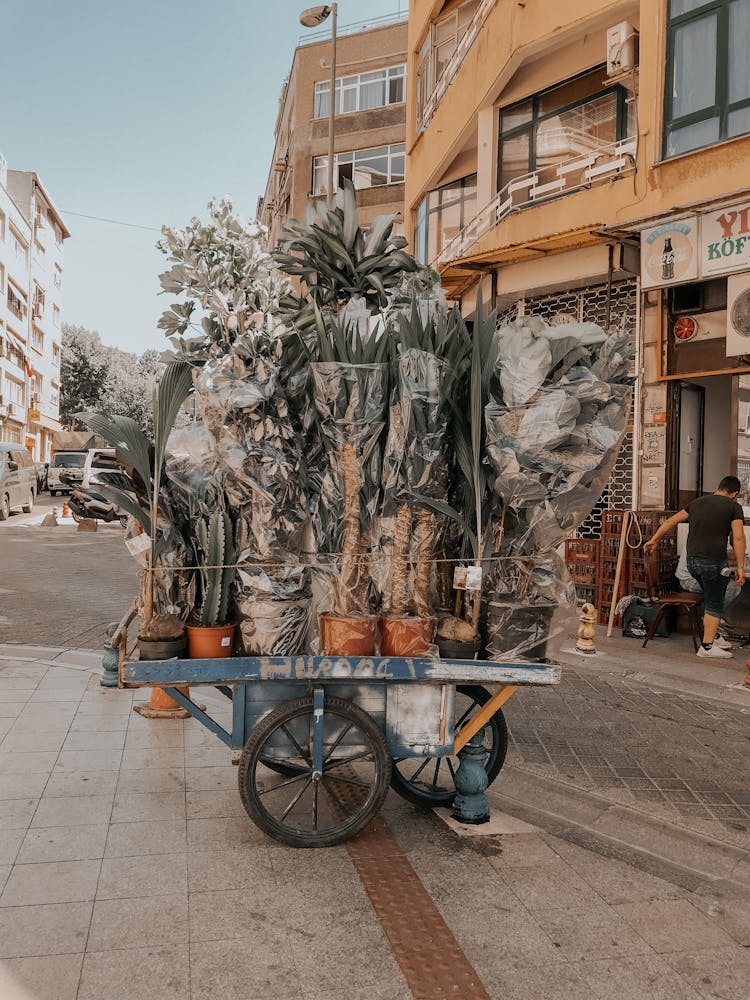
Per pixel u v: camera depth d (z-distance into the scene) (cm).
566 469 356
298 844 354
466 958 275
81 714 547
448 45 1573
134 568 1420
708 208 845
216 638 349
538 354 349
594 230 929
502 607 369
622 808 419
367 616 356
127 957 267
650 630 814
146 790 416
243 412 344
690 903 323
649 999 256
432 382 353
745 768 486
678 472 977
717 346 927
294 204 2992
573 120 1185
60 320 6034
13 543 1744
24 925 285
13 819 375
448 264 1148
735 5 866
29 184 4841
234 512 363
